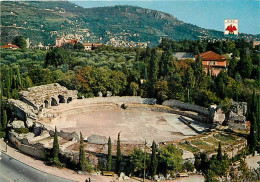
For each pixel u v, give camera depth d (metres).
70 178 69.50
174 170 70.75
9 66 179.25
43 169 74.00
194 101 123.56
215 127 97.75
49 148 79.81
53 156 77.12
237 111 97.38
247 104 101.62
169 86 130.62
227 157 72.19
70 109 120.00
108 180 68.81
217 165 68.38
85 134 94.94
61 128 100.62
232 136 89.56
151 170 70.12
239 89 118.44
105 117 115.88
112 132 97.88
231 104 100.81
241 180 59.00
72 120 110.62
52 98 122.00
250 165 76.12
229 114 98.31
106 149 78.69
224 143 84.06
